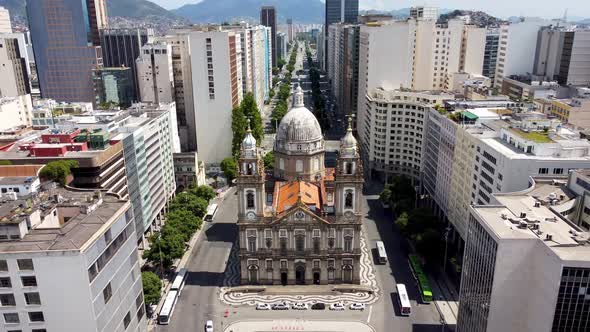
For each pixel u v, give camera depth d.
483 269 106.25
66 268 86.44
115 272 98.75
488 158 149.50
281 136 175.50
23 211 96.31
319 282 160.50
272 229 154.25
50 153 150.62
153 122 194.00
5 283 87.25
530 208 114.19
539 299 95.12
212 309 147.00
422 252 163.62
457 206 177.62
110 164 155.00
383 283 159.25
